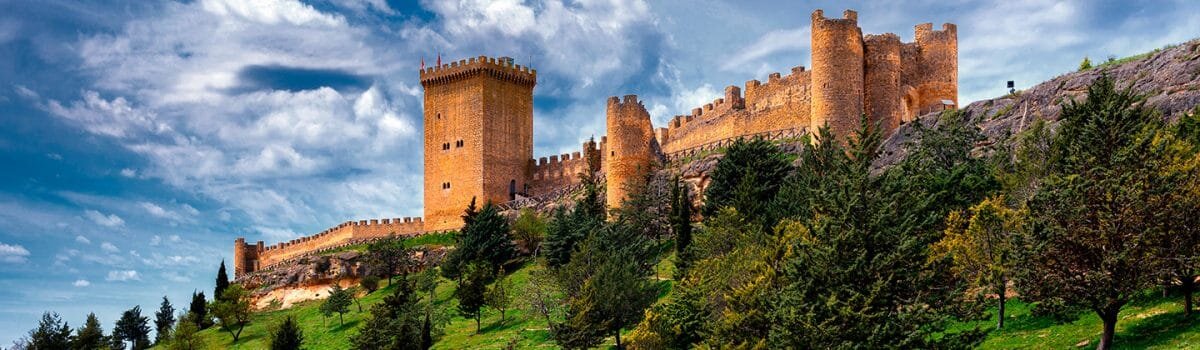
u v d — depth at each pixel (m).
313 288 135.38
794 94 116.19
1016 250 49.81
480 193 145.50
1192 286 50.97
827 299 48.38
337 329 108.25
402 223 150.12
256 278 142.62
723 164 99.75
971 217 63.72
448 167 149.00
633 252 93.19
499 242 119.75
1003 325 56.72
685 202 92.88
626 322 75.31
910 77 111.19
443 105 151.50
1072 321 50.22
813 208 58.34
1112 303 46.81
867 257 49.53
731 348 53.81
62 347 123.81
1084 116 64.31
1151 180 48.38
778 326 49.28
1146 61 84.81
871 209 50.47
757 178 94.31
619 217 106.69
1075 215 48.09
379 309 94.38
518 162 151.25
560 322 82.06
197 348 110.50
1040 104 89.69
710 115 129.38
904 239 49.88
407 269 131.75
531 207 137.38
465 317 97.69
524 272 113.62
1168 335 47.69
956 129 87.62
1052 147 66.94
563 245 106.12
